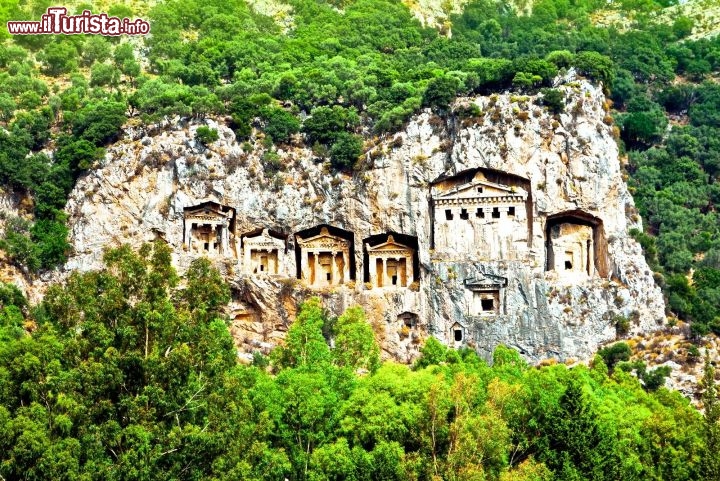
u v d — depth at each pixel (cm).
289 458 13138
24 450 11188
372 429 13225
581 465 13388
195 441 11806
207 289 13175
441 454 13238
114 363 11906
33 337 12369
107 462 11519
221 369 12525
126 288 12725
